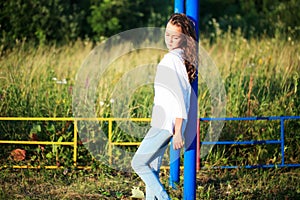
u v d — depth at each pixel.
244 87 10.26
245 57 12.37
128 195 7.48
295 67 11.30
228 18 20.97
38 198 7.21
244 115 9.78
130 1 20.48
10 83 10.05
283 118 9.01
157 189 5.88
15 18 17.28
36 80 10.45
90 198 7.27
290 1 19.33
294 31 14.93
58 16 18.16
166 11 21.06
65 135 9.05
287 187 8.05
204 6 22.03
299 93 10.28
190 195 6.44
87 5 20.17
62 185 7.86
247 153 9.37
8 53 13.35
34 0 17.66
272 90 10.46
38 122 9.37
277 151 9.47
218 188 7.98
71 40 17.91
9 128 9.39
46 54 12.81
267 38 15.32
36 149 9.04
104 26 19.48
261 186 8.07
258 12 21.52
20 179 8.10
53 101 9.73
